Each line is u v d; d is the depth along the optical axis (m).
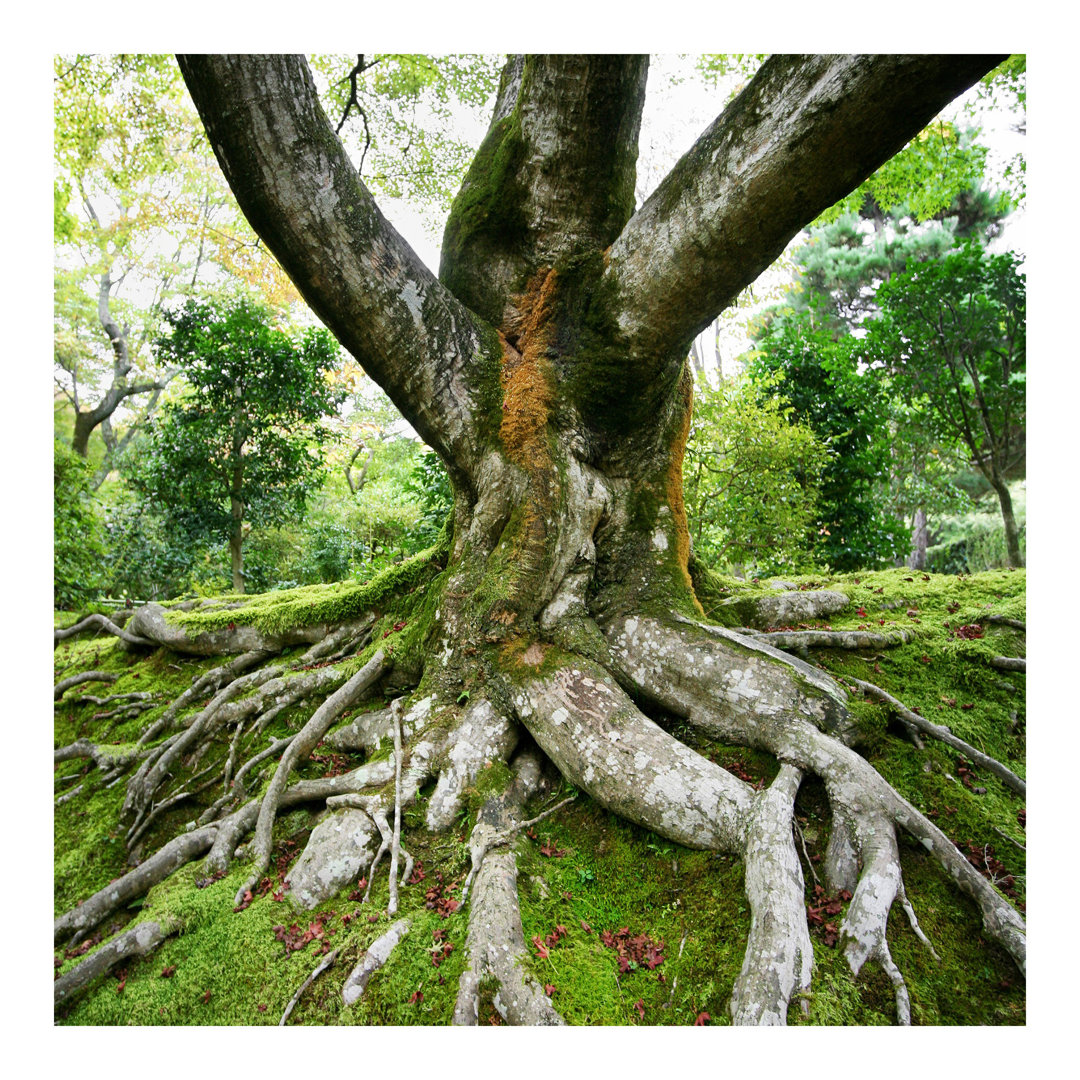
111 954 3.33
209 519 9.37
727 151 3.20
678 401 4.68
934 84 2.71
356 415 18.59
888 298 9.07
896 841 2.96
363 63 5.77
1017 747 3.76
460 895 3.09
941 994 2.58
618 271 3.80
